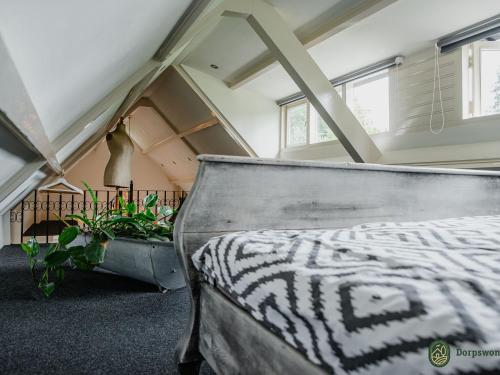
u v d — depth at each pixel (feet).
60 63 3.24
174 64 15.12
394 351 1.09
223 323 2.35
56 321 4.82
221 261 2.34
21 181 5.52
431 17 9.77
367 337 1.20
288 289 1.64
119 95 8.25
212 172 2.99
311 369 1.45
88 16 2.78
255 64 14.24
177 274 6.38
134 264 6.57
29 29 2.15
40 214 23.63
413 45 11.33
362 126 13.25
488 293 1.13
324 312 1.40
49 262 5.98
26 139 3.48
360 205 3.95
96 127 11.91
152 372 3.40
